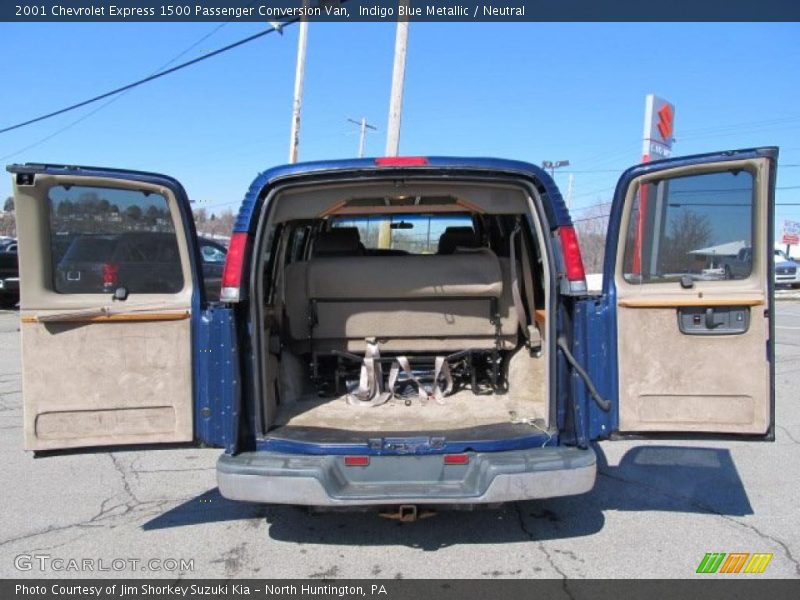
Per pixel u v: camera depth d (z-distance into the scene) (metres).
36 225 3.22
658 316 3.44
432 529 3.90
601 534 3.81
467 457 3.27
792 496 4.39
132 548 3.69
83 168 3.21
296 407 4.00
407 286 4.11
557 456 3.24
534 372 4.01
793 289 26.09
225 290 3.35
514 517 4.04
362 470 3.28
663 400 3.46
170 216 3.37
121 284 3.37
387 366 4.40
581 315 3.40
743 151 3.24
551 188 3.39
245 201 3.38
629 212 3.44
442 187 3.48
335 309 4.20
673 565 3.43
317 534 3.85
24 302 3.25
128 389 3.38
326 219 5.18
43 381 3.30
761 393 3.37
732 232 3.36
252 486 3.17
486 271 4.09
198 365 3.41
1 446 5.62
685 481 4.69
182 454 5.45
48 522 4.05
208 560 3.54
